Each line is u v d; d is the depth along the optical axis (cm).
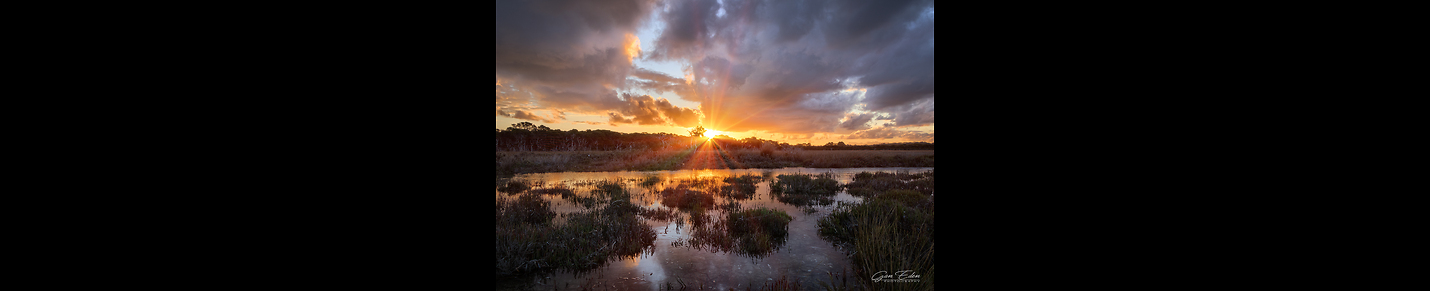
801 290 313
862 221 456
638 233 450
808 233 486
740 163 1783
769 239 448
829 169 1639
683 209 642
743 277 340
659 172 1414
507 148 2444
